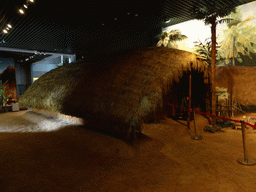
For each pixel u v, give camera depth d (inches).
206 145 203.8
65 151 169.0
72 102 244.5
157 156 169.6
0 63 1003.3
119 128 192.4
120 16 397.1
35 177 122.8
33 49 639.1
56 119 292.0
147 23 458.3
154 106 196.7
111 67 247.0
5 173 127.2
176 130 257.9
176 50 240.1
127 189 112.4
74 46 630.5
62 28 450.0
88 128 225.5
